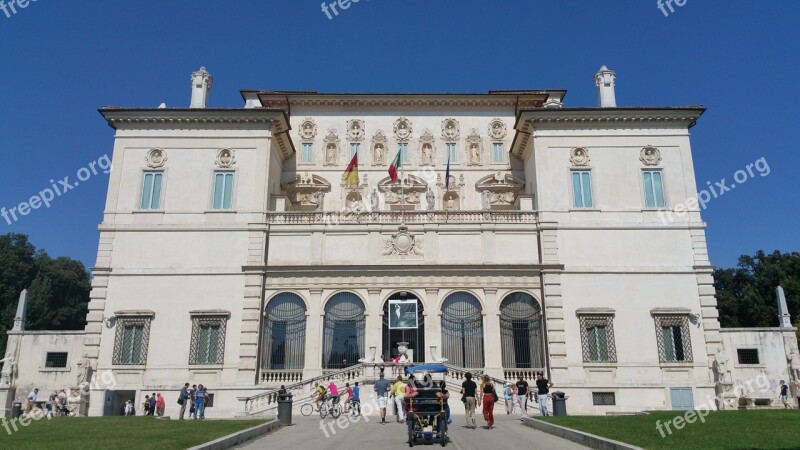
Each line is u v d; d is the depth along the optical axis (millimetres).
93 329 38969
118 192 41812
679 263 40188
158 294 39656
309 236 41375
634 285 39750
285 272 40219
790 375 39250
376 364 35469
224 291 39750
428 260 40656
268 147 42844
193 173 42281
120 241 40719
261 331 39219
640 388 37750
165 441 18453
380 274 40281
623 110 42656
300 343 39156
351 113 51625
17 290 73688
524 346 39312
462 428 25031
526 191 48312
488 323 39250
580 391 37562
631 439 18578
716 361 38000
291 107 51656
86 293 81688
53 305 76750
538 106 51375
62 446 17250
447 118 51500
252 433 21688
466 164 50406
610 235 40750
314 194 49219
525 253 40938
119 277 40000
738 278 72562
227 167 42469
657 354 38375
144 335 38688
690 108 42469
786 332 40000
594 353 38500
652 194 41750
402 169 48719
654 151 42562
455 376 35875
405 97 51000
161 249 40625
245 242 40812
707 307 39219
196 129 43156
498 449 18922
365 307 39625
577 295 39531
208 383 37844
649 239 40688
